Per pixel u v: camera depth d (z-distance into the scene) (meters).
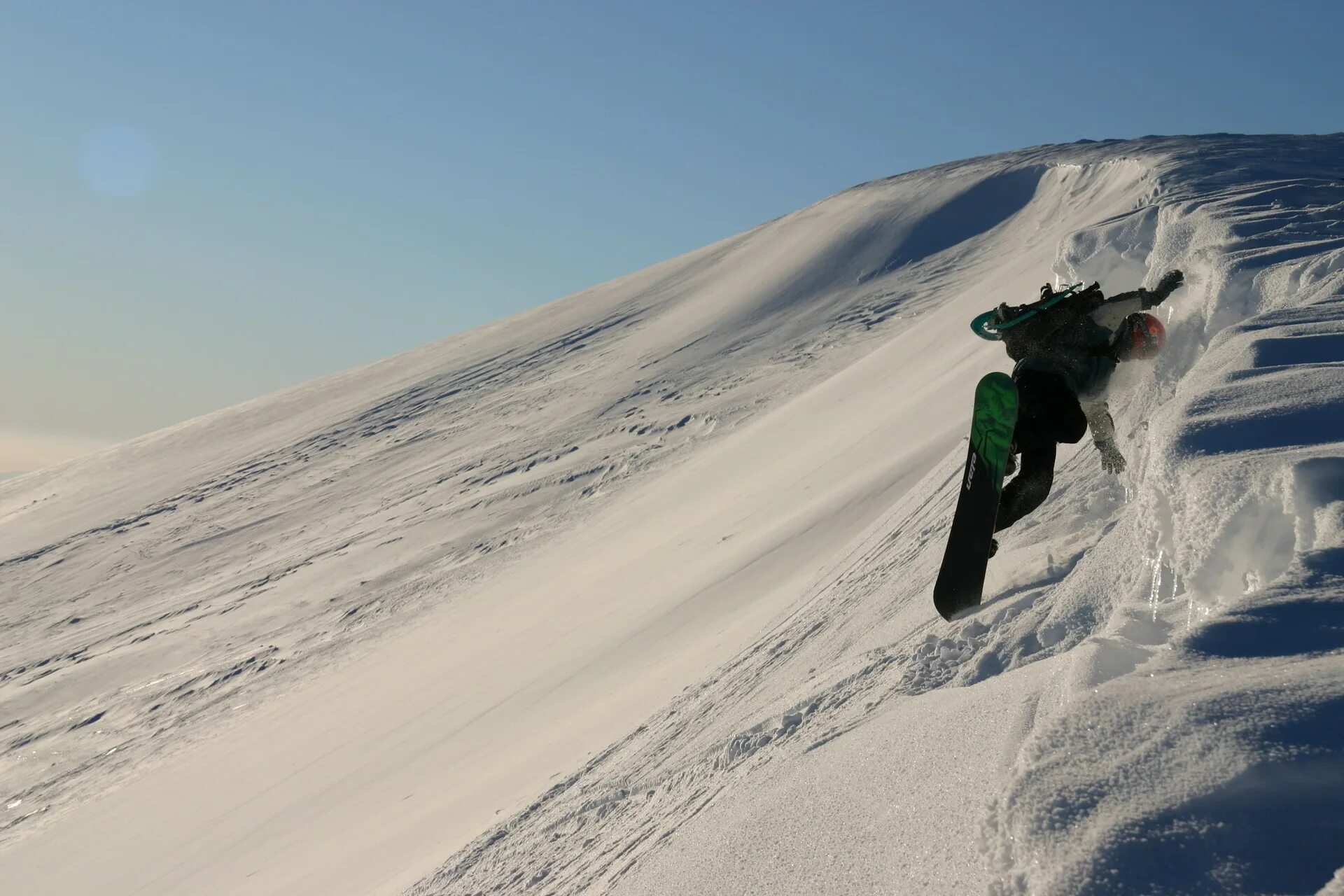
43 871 19.56
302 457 61.72
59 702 33.84
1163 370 4.92
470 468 46.75
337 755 16.95
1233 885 1.25
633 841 4.25
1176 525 2.51
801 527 13.05
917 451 12.82
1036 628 2.98
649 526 23.84
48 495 73.00
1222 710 1.53
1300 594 1.83
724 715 5.47
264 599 38.44
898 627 4.25
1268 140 34.00
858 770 2.52
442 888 6.08
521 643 17.73
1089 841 1.39
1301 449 2.39
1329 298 4.20
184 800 19.97
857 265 55.59
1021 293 23.83
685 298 65.56
